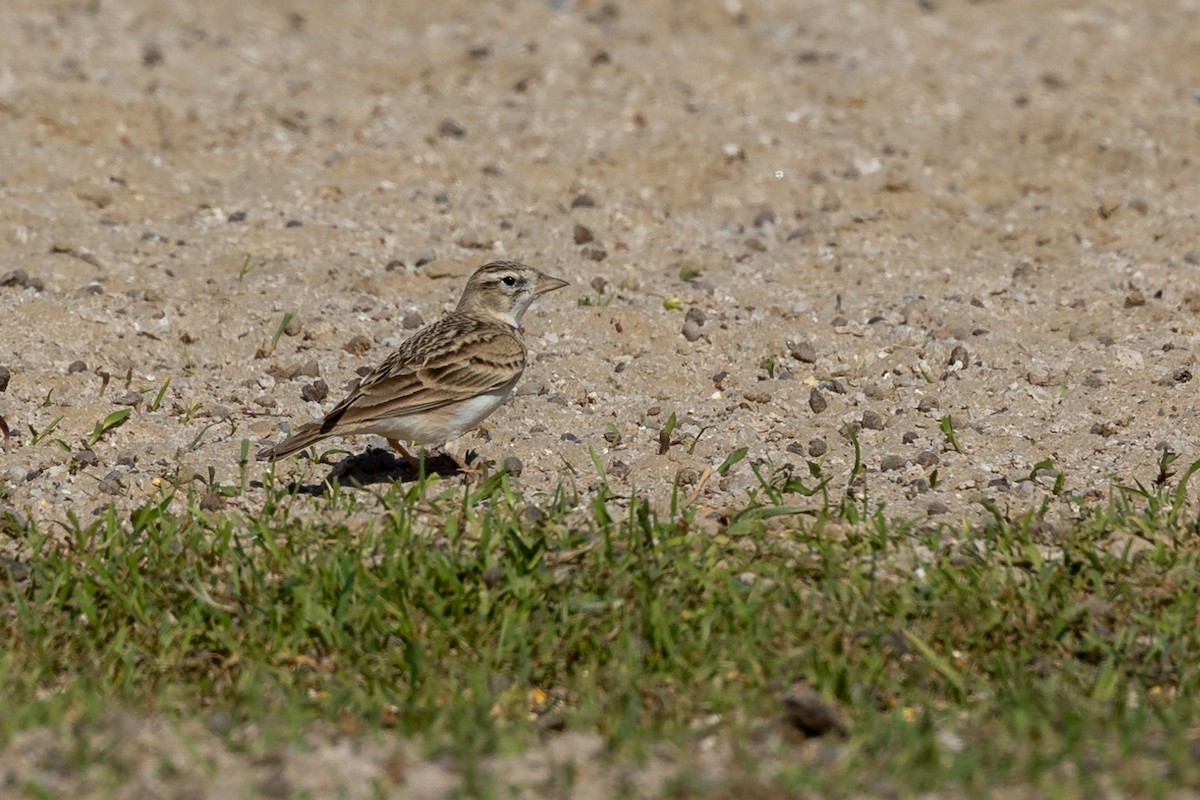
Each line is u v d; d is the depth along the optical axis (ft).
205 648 34.01
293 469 42.93
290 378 49.42
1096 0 90.02
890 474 42.75
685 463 42.88
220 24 83.82
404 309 54.85
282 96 73.41
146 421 45.85
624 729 30.19
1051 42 82.79
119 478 41.98
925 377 49.39
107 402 46.88
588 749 29.84
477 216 62.64
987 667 33.19
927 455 43.42
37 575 35.70
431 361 40.57
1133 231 60.59
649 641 33.71
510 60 78.89
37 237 58.08
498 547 37.29
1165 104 73.92
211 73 75.87
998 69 78.69
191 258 57.88
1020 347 51.11
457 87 76.02
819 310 54.70
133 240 58.95
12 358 49.52
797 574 36.24
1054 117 71.31
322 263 58.03
